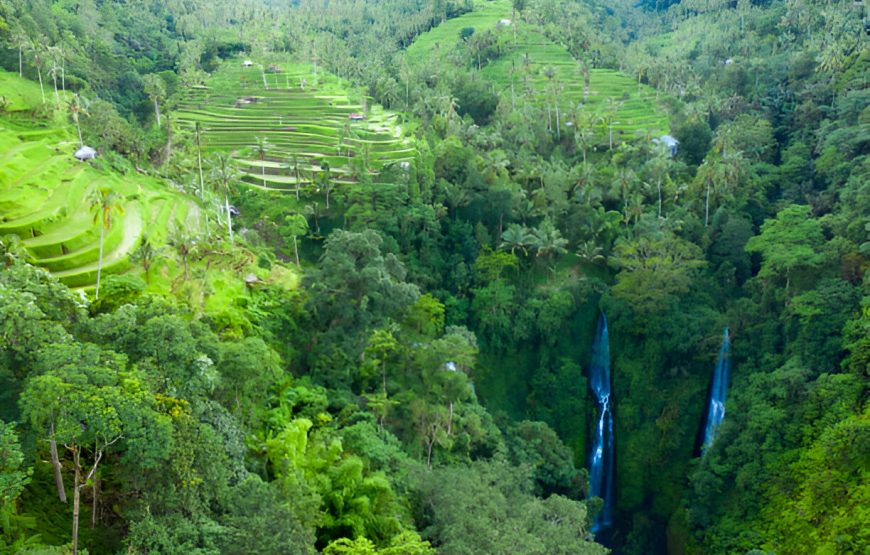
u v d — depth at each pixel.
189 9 196.12
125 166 94.44
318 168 109.38
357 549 37.97
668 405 91.00
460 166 107.38
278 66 172.00
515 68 162.62
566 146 129.12
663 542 88.19
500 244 99.38
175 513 33.72
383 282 70.06
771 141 119.12
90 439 30.56
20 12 127.44
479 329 93.56
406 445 63.31
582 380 93.62
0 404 32.62
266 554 33.44
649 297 90.81
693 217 101.81
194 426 35.41
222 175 89.94
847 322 78.69
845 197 92.69
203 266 74.19
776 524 71.06
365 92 153.75
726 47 168.88
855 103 111.00
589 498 81.81
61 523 34.62
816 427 73.81
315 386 62.88
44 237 68.75
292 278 82.06
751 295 94.62
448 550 43.38
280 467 45.44
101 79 129.75
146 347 37.00
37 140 93.12
